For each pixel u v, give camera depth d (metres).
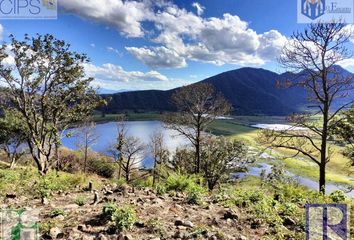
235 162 38.47
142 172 49.50
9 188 10.57
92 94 28.95
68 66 26.48
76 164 44.38
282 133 21.91
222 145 38.06
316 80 20.94
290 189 10.48
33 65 25.98
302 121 21.73
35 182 11.86
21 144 43.25
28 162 43.34
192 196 8.73
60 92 27.23
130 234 5.83
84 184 12.86
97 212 7.14
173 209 7.67
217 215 7.41
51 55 26.19
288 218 6.99
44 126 27.00
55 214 6.86
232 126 146.00
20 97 26.39
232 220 6.91
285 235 6.16
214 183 35.66
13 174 13.07
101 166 46.31
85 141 44.69
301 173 59.50
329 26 20.19
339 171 61.16
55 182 11.67
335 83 20.23
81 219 6.61
